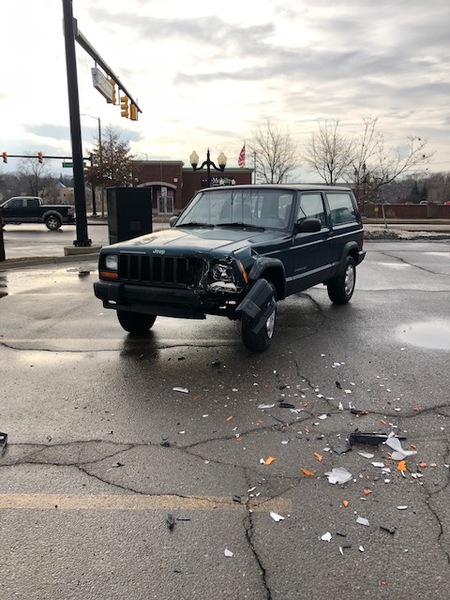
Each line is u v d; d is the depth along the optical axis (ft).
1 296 29.19
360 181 114.73
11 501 9.84
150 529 9.05
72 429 12.79
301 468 11.03
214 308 16.74
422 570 8.10
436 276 37.52
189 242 17.74
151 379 16.07
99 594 7.62
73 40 44.14
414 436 12.46
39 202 91.45
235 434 12.53
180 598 7.56
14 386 15.51
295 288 21.24
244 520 9.30
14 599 7.51
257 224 21.17
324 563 8.25
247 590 7.71
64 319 23.66
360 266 42.91
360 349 19.17
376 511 9.56
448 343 19.99
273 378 16.17
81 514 9.45
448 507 9.68
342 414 13.65
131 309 18.11
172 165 172.76
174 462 11.27
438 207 149.89
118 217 40.65
